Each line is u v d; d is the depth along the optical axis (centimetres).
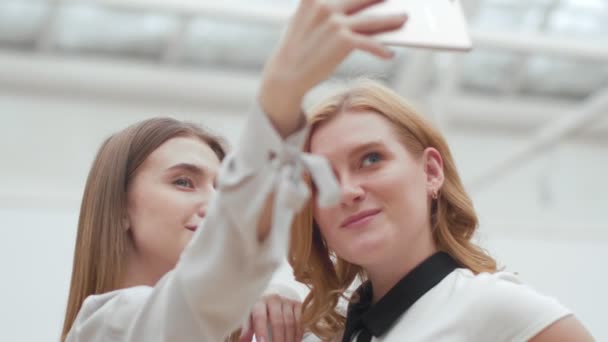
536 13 595
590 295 607
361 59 568
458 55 583
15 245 528
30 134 580
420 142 143
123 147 150
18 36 584
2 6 563
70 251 535
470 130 669
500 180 664
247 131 101
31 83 589
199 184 149
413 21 108
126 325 121
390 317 137
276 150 100
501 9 592
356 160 135
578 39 596
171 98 616
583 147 687
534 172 671
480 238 159
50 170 573
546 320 124
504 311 126
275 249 96
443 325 129
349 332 144
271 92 100
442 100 595
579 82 666
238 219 100
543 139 618
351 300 150
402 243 134
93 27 584
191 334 106
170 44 601
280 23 555
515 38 579
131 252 148
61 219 546
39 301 511
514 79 659
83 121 593
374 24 99
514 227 630
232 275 102
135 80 605
